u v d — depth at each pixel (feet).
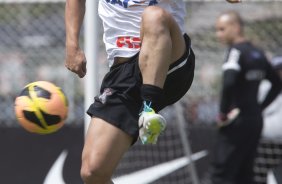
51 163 78.74
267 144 80.94
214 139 78.48
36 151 79.25
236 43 77.92
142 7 42.98
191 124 82.02
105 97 43.21
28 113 43.88
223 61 84.33
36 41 88.12
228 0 45.73
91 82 71.77
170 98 44.29
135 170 80.53
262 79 78.07
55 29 88.12
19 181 79.61
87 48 72.13
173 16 43.80
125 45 43.27
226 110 76.23
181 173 79.61
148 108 39.24
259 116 77.87
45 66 87.92
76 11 44.60
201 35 85.20
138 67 42.42
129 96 42.83
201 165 78.54
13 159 79.87
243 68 76.74
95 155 42.50
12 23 87.97
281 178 79.36
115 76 43.47
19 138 79.97
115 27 43.60
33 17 87.92
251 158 77.92
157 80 39.45
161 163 80.33
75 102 84.69
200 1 84.33
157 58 39.37
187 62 43.57
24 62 87.81
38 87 44.62
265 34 84.69
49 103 43.93
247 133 76.95
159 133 39.32
